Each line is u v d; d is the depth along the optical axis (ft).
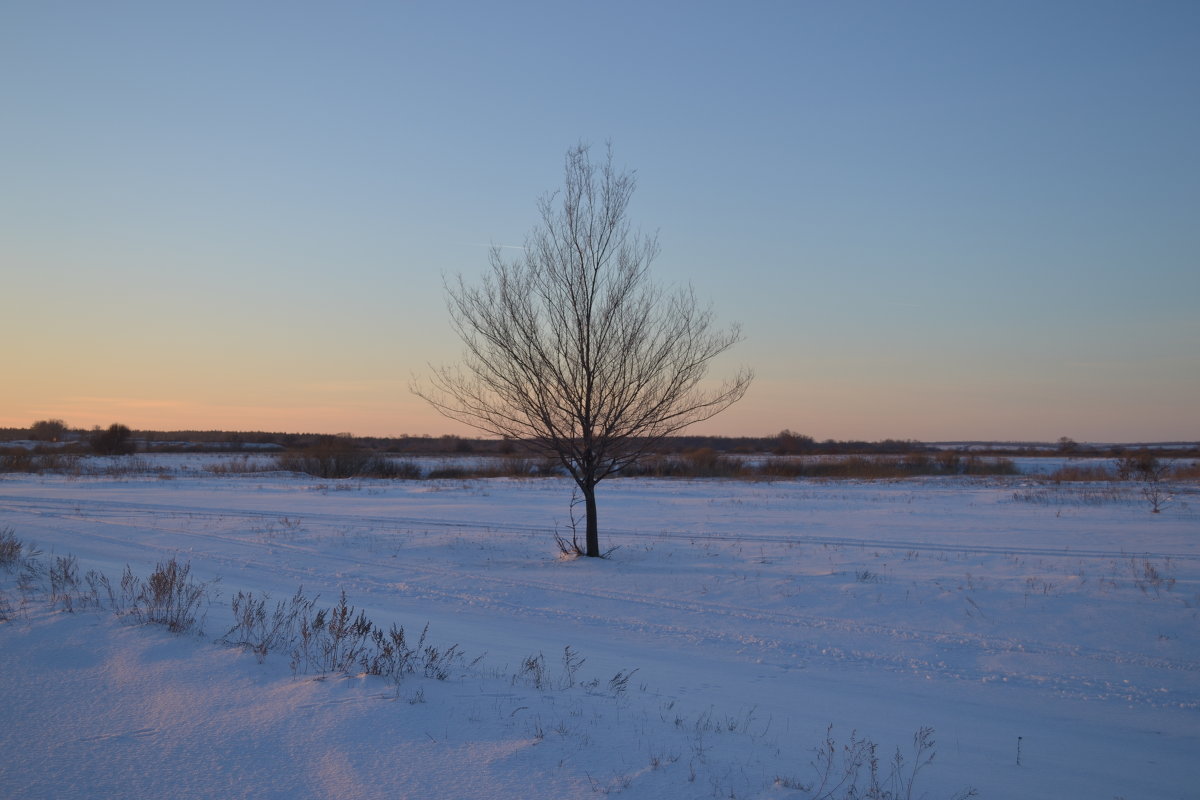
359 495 119.14
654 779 15.58
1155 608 39.01
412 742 16.80
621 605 41.63
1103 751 21.50
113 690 19.77
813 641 34.30
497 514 90.68
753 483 152.97
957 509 94.79
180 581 36.06
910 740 21.40
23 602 30.35
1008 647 33.35
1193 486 127.03
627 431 58.85
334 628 27.43
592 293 58.59
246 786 14.40
